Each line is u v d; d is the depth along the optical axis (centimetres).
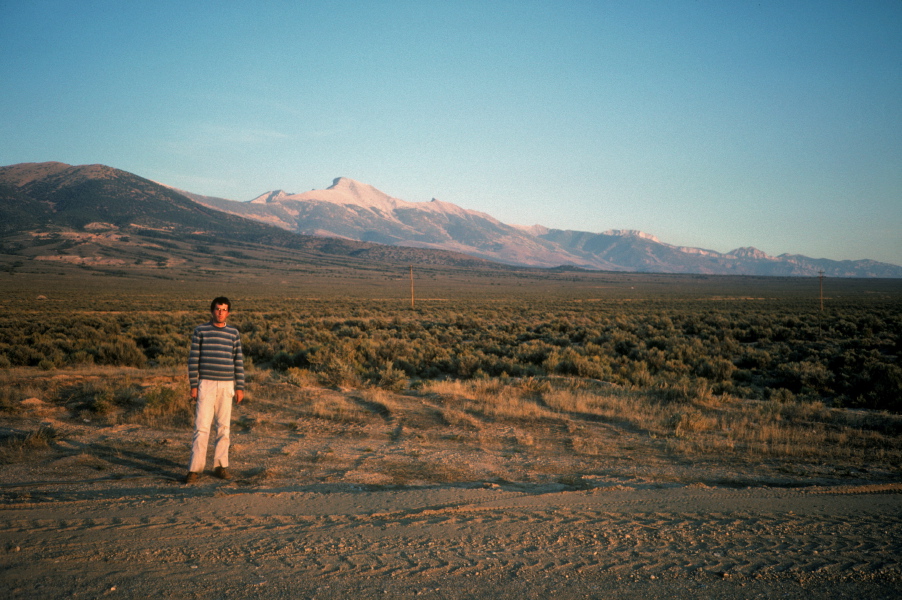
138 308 6650
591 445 949
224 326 690
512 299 10538
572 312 6538
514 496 615
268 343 2759
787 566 421
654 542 471
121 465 721
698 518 542
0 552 411
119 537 450
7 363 1986
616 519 534
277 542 448
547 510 560
